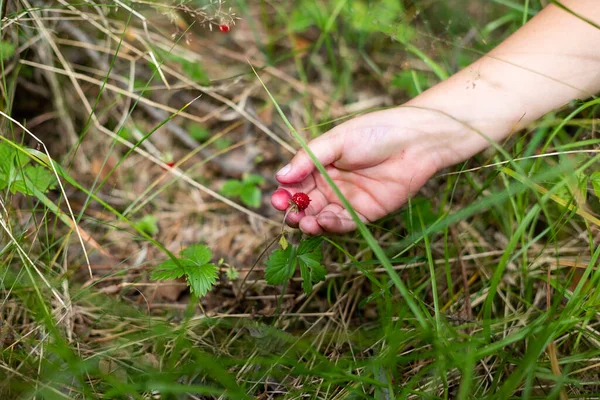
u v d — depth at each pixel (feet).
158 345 2.01
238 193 2.50
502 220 2.35
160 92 2.74
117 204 2.54
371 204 2.15
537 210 1.95
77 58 2.71
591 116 2.36
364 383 1.92
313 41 2.99
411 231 2.07
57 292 2.05
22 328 2.01
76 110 2.68
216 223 2.54
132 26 2.68
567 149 2.33
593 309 1.87
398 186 2.14
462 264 2.18
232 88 2.78
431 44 2.51
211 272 1.99
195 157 2.69
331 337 2.10
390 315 1.92
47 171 2.13
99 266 2.31
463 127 2.09
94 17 2.41
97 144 2.65
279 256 2.01
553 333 1.81
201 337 2.05
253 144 2.71
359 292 2.21
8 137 2.32
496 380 1.83
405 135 2.07
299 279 2.26
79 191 2.53
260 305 2.23
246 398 1.74
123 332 2.06
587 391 1.91
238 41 2.95
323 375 1.78
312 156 1.78
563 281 2.16
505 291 2.19
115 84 2.70
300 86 2.83
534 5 2.60
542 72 2.07
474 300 2.14
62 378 1.79
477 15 2.84
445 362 1.77
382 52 2.91
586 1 2.08
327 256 2.33
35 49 2.55
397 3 2.73
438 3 2.79
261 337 2.05
